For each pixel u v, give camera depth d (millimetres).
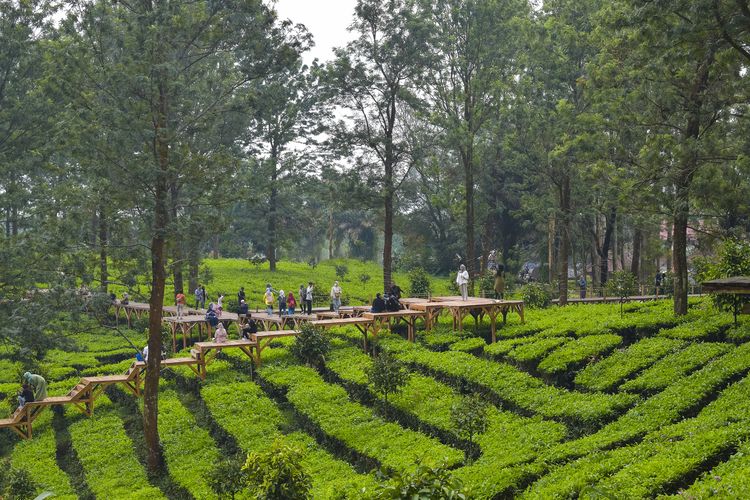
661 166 26312
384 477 10062
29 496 20656
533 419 20969
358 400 25906
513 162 45094
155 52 23469
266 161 56062
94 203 23906
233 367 32062
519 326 31359
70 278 26312
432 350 30484
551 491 15000
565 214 39125
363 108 41375
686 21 20812
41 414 29016
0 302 29859
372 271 69750
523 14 43156
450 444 21031
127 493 21125
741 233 35094
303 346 30031
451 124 41125
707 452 14789
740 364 20281
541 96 38656
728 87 24625
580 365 24375
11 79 33594
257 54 25438
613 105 28297
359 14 39125
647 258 55188
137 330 42594
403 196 62656
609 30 28781
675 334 25297
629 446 17125
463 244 67938
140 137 24250
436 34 40625
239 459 19297
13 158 34156
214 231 24797
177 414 26922
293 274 62875
